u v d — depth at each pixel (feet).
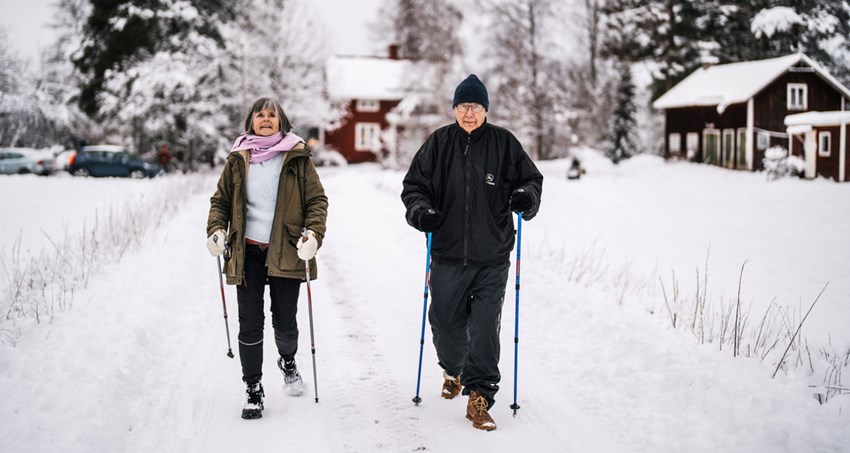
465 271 14.28
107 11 99.86
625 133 123.24
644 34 131.54
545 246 35.37
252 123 14.85
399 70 165.58
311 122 132.98
